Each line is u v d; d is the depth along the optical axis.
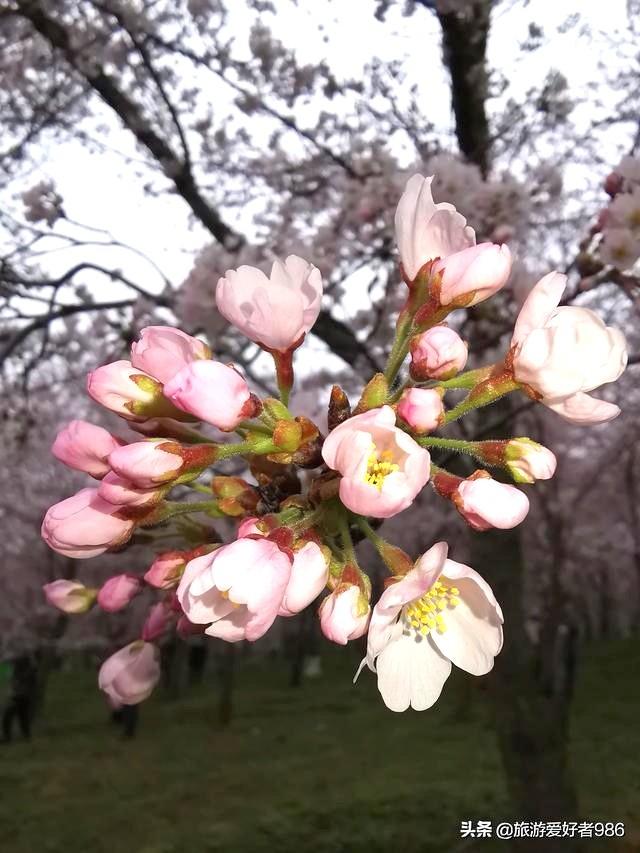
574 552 18.12
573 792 5.81
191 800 10.33
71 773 11.93
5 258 6.49
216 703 18.66
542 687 5.93
